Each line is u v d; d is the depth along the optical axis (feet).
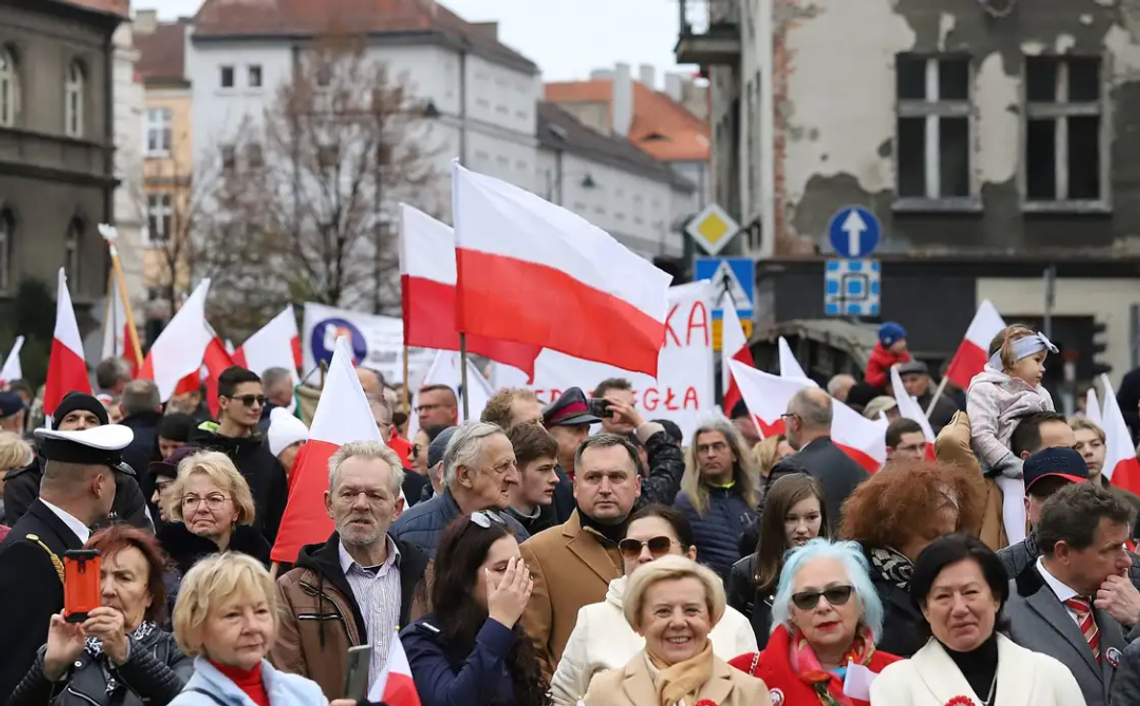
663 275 68.69
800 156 183.11
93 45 369.30
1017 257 182.80
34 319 341.21
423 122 545.85
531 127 622.54
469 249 66.90
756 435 95.30
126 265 442.09
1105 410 77.41
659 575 41.55
